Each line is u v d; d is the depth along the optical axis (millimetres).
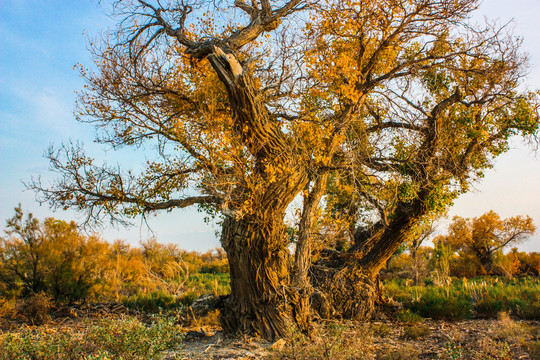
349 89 9406
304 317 9375
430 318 12898
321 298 12133
